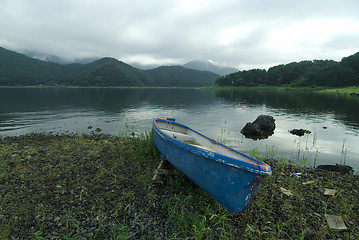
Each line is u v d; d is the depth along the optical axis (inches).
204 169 185.5
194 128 614.2
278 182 268.4
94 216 175.9
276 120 780.6
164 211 185.9
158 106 1217.4
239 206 170.1
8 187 217.9
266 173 158.1
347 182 277.0
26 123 658.8
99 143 408.5
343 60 4352.9
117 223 168.9
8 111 927.7
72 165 278.2
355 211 206.8
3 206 185.3
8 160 296.2
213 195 186.1
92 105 1221.7
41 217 171.6
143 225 166.4
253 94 2792.8
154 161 298.2
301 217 193.9
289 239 165.0
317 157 386.9
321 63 5433.1
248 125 570.3
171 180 229.3
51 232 156.3
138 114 876.0
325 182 274.5
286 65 5841.5
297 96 2306.8
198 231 158.9
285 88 4549.7
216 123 697.0
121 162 296.2
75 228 161.8
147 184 230.7
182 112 964.0
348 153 411.8
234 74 6668.3
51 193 208.7
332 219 189.3
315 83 4244.6
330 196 234.5
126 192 214.8
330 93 2901.1
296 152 415.2
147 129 581.9
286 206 209.2
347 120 783.7
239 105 1326.3
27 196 202.5
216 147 256.5
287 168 323.3
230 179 168.6
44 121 693.9
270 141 492.4
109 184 230.4
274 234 169.0
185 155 205.3
